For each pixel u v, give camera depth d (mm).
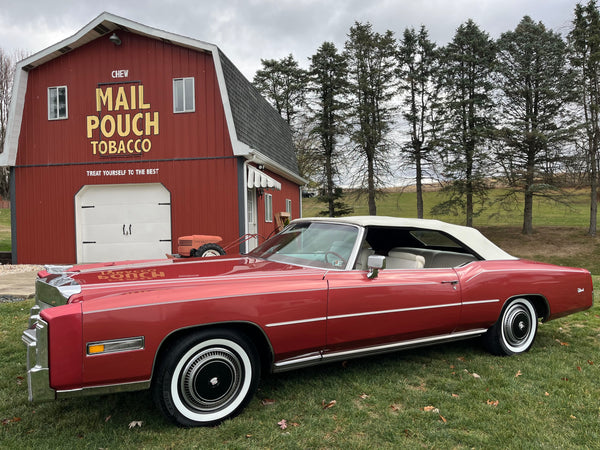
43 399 2396
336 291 3213
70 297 2645
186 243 9023
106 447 2535
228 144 11969
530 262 4504
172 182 12188
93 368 2443
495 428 2811
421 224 4039
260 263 3713
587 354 4348
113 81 12297
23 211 12586
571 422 2891
